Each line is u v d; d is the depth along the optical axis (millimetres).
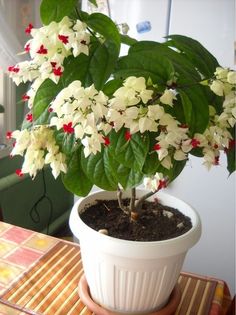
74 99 483
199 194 1396
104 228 688
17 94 1582
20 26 1508
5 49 1361
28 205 1792
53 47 510
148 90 487
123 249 588
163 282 647
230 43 1222
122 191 754
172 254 601
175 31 1281
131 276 624
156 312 686
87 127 484
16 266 822
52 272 813
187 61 544
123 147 507
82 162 582
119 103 470
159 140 506
